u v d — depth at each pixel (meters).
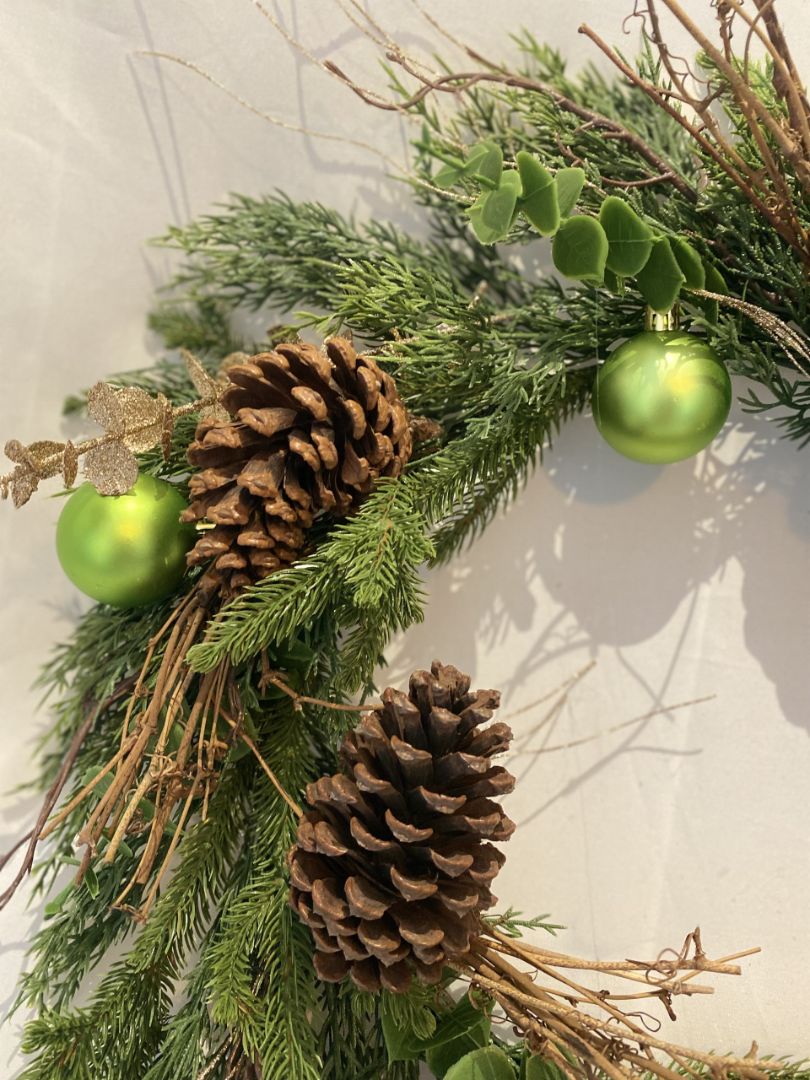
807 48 0.43
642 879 0.46
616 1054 0.34
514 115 0.48
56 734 0.51
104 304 0.50
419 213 0.49
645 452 0.39
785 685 0.45
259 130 0.48
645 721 0.46
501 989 0.35
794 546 0.45
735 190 0.40
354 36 0.47
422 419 0.41
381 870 0.33
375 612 0.39
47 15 0.46
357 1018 0.42
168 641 0.38
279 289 0.49
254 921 0.37
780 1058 0.42
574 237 0.34
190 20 0.47
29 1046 0.38
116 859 0.43
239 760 0.43
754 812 0.45
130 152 0.48
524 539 0.48
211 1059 0.40
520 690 0.47
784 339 0.39
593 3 0.45
